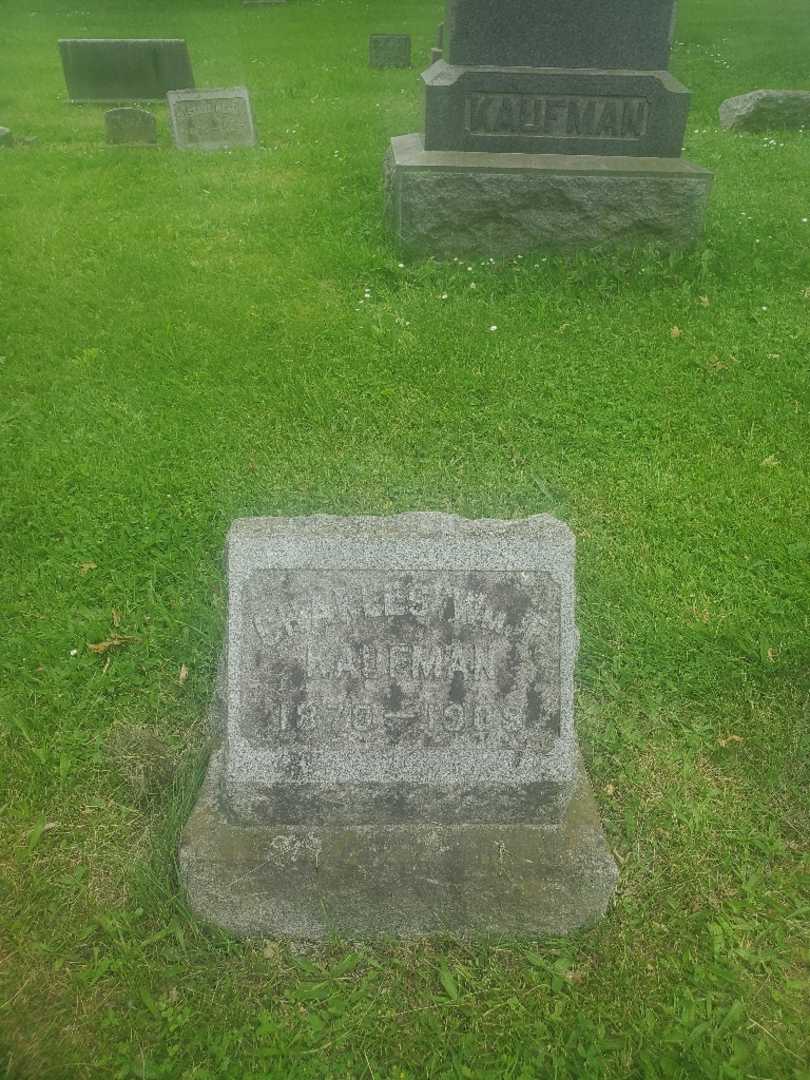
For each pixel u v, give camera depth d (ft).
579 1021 3.76
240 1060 3.65
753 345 9.01
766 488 6.94
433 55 16.84
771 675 5.34
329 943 4.05
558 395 8.13
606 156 10.87
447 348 8.84
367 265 10.64
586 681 5.33
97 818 4.54
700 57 24.25
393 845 4.06
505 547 3.97
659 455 7.37
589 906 4.06
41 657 5.41
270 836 4.08
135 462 7.18
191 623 5.67
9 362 8.70
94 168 14.96
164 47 20.06
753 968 3.96
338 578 3.98
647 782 4.77
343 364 8.59
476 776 4.07
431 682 4.06
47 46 27.14
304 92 20.71
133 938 4.00
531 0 10.10
